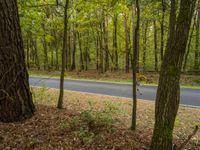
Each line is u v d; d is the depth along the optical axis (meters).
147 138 6.74
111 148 5.80
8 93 6.47
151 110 10.78
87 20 23.84
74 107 10.02
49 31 31.66
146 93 14.85
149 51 32.50
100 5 9.58
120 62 36.94
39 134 6.07
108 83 20.20
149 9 16.22
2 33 6.31
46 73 31.33
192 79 21.53
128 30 27.53
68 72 30.70
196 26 26.59
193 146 6.94
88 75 27.33
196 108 11.23
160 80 5.32
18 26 6.64
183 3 4.91
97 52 32.88
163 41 27.25
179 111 10.70
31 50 40.94
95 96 13.86
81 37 33.59
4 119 6.49
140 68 31.64
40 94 11.21
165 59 5.23
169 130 5.25
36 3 10.13
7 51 6.40
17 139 5.85
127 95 14.49
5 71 6.43
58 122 6.73
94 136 6.12
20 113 6.66
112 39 34.00
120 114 9.78
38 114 7.17
